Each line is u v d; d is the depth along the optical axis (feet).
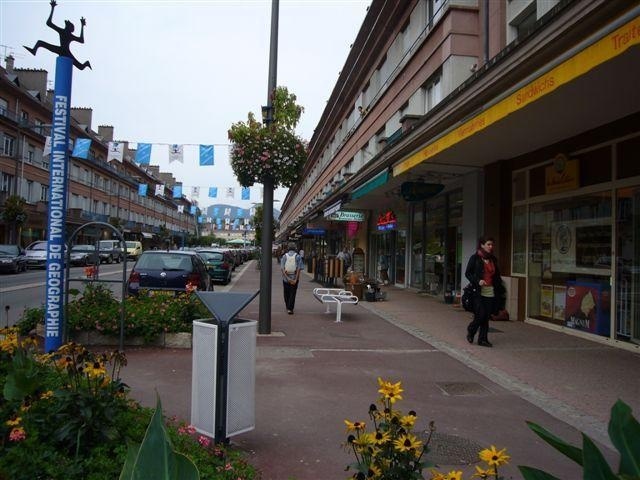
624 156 27.04
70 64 20.35
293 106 30.22
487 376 21.76
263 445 13.84
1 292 54.80
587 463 6.22
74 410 11.00
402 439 8.35
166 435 5.83
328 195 85.30
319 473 12.19
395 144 41.75
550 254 33.71
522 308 36.45
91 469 9.95
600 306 29.01
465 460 13.26
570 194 31.30
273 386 19.54
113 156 63.62
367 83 80.74
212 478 9.95
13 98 131.34
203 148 63.87
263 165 29.48
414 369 22.80
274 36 31.35
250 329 13.35
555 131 29.81
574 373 22.16
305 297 53.93
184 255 42.39
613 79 21.36
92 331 25.59
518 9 38.06
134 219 248.52
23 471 9.48
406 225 65.21
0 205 121.49
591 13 17.58
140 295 30.27
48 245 20.31
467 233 43.80
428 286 56.90
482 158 37.96
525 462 13.32
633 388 19.99
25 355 12.82
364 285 50.72
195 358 13.19
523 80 21.42
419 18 54.80
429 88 52.44
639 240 26.00
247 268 131.44
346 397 18.35
